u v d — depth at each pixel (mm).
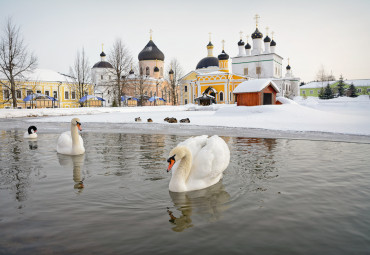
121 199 5117
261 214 4402
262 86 31312
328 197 5180
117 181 6238
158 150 10180
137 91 77562
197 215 4367
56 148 10867
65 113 40062
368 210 4562
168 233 3773
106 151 10000
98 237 3674
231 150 10070
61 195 5375
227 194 5332
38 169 7406
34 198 5223
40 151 10164
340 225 4008
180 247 3412
